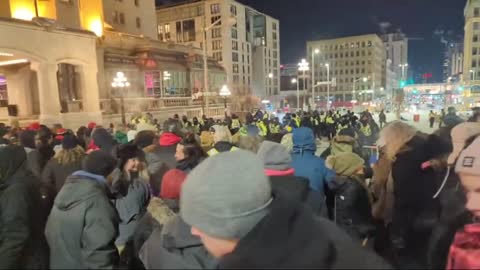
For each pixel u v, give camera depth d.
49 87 20.53
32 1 26.34
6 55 19.33
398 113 37.25
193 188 1.08
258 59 97.31
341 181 3.11
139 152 3.31
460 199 1.84
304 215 1.00
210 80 43.69
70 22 29.58
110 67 30.48
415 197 2.15
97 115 23.23
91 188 2.36
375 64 118.12
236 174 1.04
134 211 3.11
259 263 0.92
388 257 2.44
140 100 28.45
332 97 116.88
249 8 92.94
